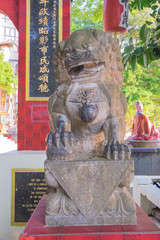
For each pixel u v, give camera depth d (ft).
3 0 11.72
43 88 10.48
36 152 9.50
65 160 4.27
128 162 4.25
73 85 4.62
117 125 4.66
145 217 4.46
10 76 34.09
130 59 6.47
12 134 27.86
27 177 8.89
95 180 4.20
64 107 4.73
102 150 4.95
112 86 4.74
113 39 4.84
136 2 7.27
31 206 8.86
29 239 3.71
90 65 4.48
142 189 7.44
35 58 10.53
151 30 6.38
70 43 4.52
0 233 8.80
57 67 5.02
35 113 10.46
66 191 4.17
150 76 30.40
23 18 10.57
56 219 4.09
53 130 4.86
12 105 38.27
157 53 6.13
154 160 15.65
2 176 8.84
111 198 4.22
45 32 10.57
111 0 8.26
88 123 4.59
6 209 8.85
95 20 24.91
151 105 28.04
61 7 10.61
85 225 4.10
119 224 4.12
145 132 16.56
